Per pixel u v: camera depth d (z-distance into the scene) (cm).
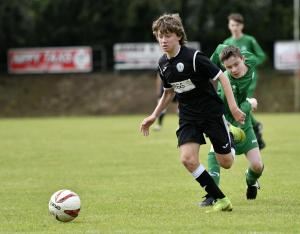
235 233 2202
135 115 13512
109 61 15912
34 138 6994
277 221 2406
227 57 2783
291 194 3131
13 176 4028
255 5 17012
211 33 16962
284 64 14562
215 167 2869
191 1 17062
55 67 14862
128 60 14812
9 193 3341
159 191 3300
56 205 2431
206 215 2547
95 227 2355
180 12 16975
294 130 7650
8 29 15975
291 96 14412
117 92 14550
